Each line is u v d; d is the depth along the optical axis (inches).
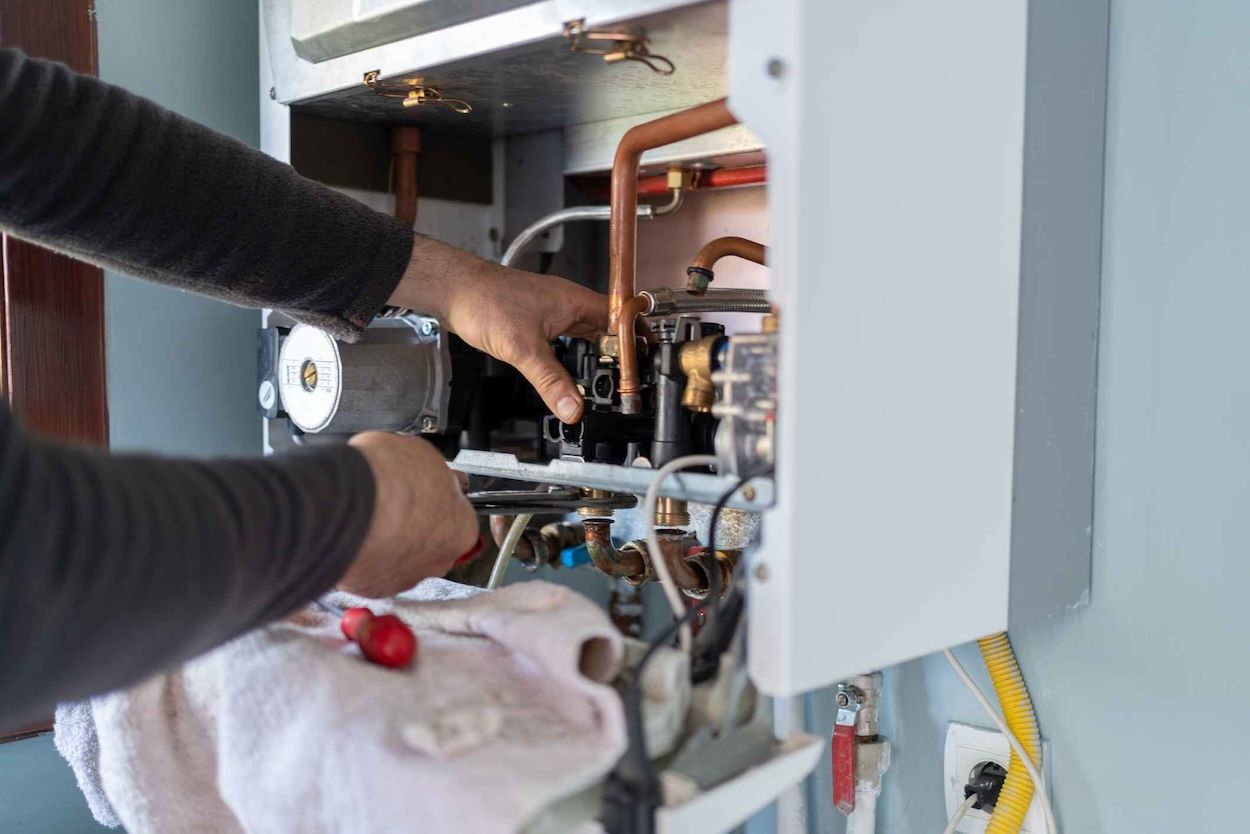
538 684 23.0
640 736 21.4
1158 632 31.9
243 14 48.3
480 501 33.4
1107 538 32.9
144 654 19.3
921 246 25.5
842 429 23.5
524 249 46.7
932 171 25.6
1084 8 31.2
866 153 23.7
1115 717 32.8
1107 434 32.8
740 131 37.9
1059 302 30.9
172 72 45.9
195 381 47.6
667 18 27.4
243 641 25.0
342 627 25.0
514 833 18.2
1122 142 32.2
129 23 44.5
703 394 28.2
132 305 45.5
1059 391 31.2
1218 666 30.8
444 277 35.2
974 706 35.6
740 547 37.9
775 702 25.3
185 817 26.8
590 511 36.8
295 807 21.5
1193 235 30.9
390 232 34.9
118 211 31.2
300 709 22.2
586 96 37.7
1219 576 30.7
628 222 32.4
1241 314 30.0
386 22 33.7
